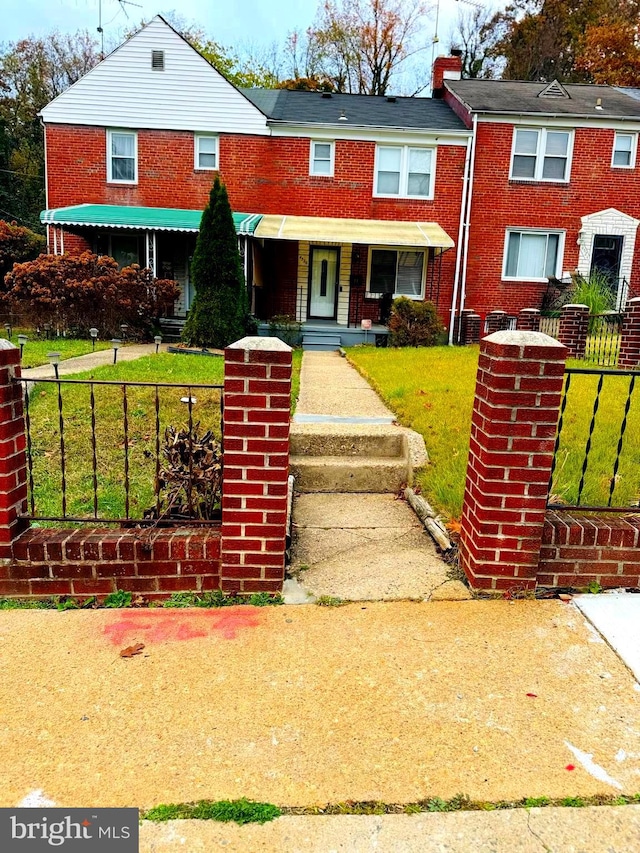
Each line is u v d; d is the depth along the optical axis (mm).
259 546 3082
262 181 16641
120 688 2377
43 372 7941
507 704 2311
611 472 4281
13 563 3057
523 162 16906
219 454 3670
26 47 34031
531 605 3059
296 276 17141
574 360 10117
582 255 17156
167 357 10047
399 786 1919
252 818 1794
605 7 31422
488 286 17234
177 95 16203
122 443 5191
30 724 2168
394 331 14242
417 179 16938
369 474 4828
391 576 3332
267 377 2941
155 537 3127
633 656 2641
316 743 2096
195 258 12508
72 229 16219
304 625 2855
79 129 16250
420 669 2518
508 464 3027
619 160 16984
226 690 2373
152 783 1917
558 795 1893
